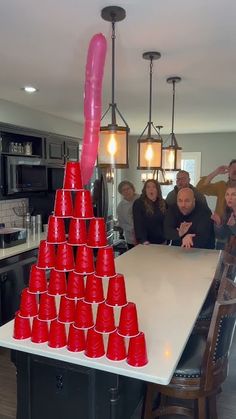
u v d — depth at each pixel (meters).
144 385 1.93
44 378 1.50
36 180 3.78
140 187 7.36
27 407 1.56
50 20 1.82
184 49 2.24
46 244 1.41
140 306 1.74
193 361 1.59
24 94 3.53
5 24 1.86
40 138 3.84
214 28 1.92
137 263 2.59
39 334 1.38
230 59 2.44
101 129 1.72
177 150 2.79
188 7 1.67
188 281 2.15
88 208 1.36
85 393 1.43
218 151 6.83
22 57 2.39
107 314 1.29
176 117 4.90
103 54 1.48
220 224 2.99
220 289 1.80
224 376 1.60
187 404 2.19
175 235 3.03
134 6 1.66
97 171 4.58
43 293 1.41
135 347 1.23
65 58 2.41
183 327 1.51
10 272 3.07
